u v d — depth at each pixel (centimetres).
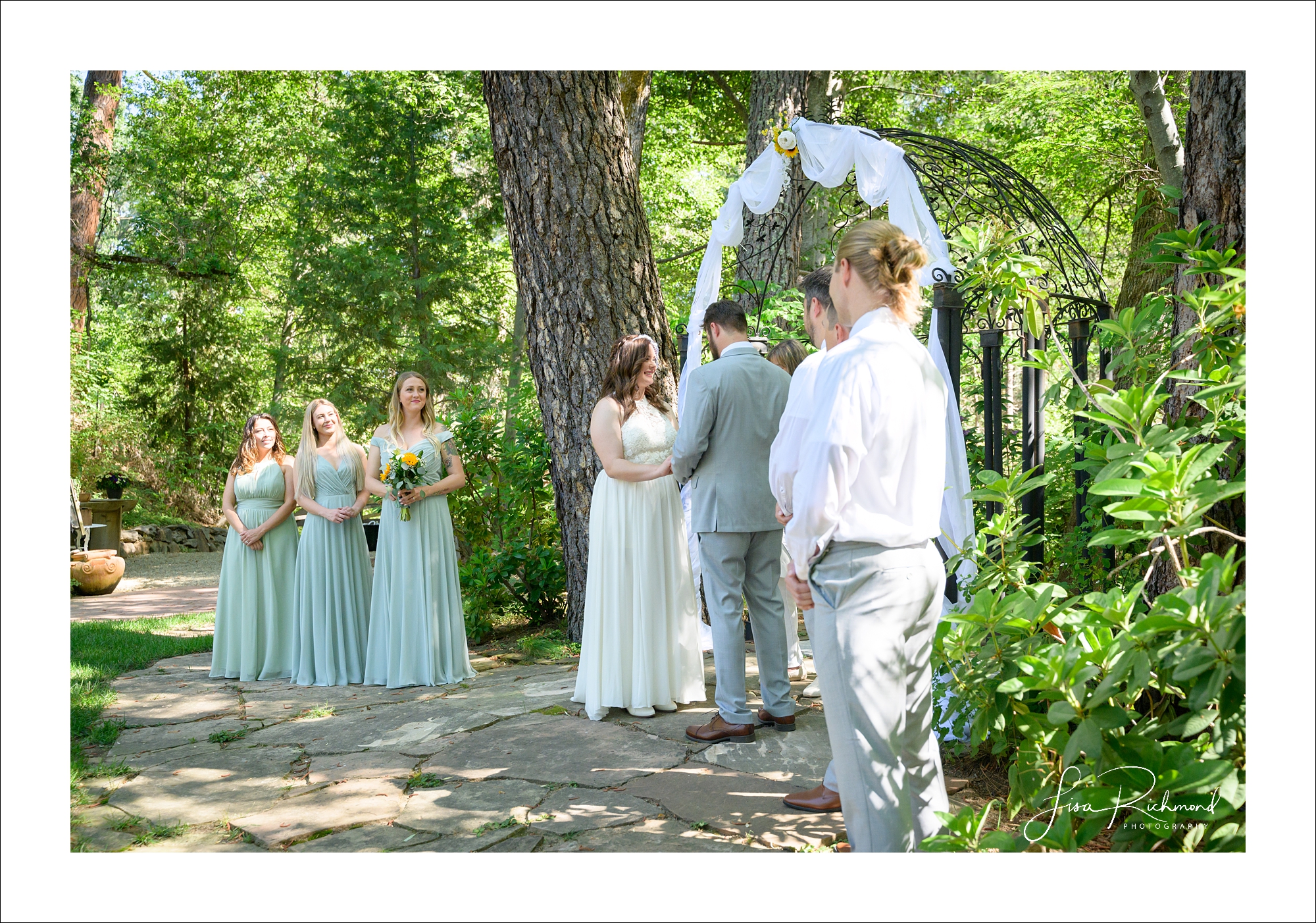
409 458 467
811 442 214
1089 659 214
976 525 416
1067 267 495
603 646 392
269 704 443
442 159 1727
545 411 552
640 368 398
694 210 1691
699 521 356
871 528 213
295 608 505
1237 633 190
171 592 992
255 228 1784
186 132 1677
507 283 1886
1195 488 209
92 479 1362
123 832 285
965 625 251
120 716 424
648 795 303
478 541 678
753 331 637
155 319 1728
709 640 542
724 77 1305
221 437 1758
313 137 1780
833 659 216
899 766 216
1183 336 265
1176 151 620
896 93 1290
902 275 227
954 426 361
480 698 435
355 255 1630
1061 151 855
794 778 316
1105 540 219
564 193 523
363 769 338
